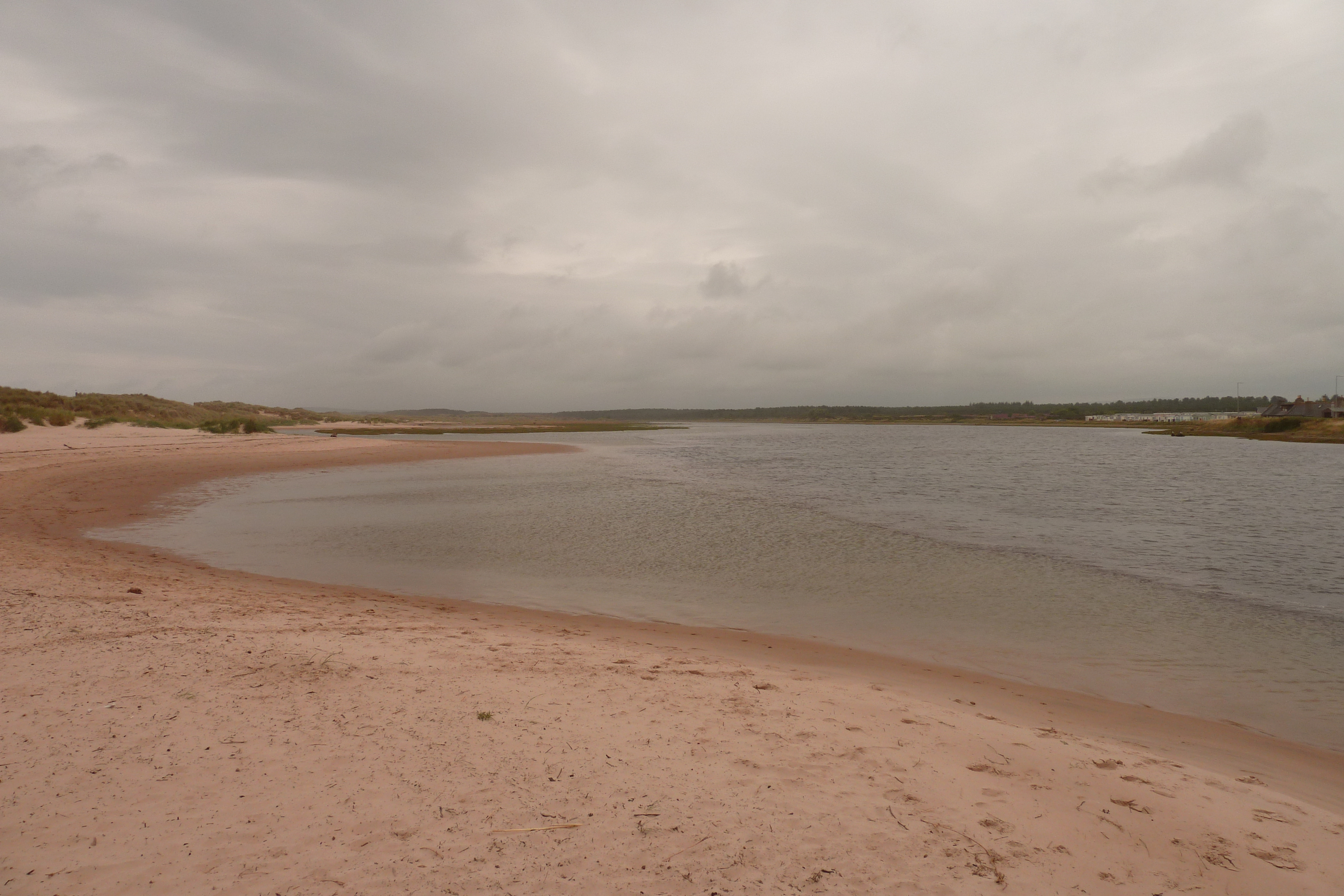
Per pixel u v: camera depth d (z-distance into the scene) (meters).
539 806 4.70
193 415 85.06
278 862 3.96
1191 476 41.06
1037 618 11.84
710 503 27.03
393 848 4.15
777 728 6.28
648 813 4.68
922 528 21.45
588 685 7.20
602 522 21.89
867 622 11.52
